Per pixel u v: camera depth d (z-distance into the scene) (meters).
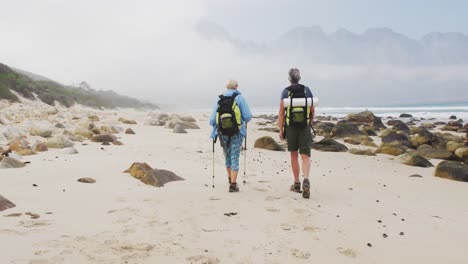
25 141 11.31
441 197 7.22
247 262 3.76
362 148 16.55
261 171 9.14
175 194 6.23
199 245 4.12
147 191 6.38
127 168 8.35
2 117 19.52
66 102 45.34
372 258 3.96
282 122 6.59
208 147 13.43
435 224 5.23
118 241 4.12
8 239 3.96
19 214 4.85
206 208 5.47
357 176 9.20
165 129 20.42
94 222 4.71
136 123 24.45
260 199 6.07
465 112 50.06
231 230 4.62
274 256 3.91
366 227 4.94
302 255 3.95
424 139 17.39
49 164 8.45
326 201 6.20
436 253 4.16
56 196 5.86
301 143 6.39
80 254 3.73
